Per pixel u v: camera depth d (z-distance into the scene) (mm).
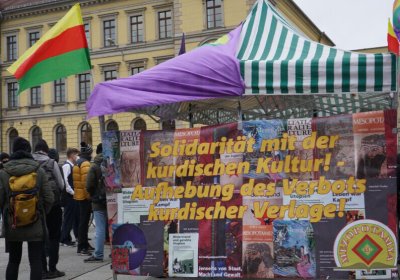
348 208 4922
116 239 5391
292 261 4996
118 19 41000
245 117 11719
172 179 5336
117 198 5422
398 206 6461
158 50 39438
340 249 4902
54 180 6711
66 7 42844
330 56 5367
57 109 42594
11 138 44719
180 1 38000
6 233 5301
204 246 5207
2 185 5281
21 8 44156
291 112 11109
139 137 5434
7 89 45062
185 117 10023
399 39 5211
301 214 5020
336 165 4980
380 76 5059
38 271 5383
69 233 9945
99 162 7785
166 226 5305
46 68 6367
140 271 5309
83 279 6605
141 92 5414
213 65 5418
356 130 4961
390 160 4867
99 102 5434
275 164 5117
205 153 5293
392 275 4801
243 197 5164
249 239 5113
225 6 36656
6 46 45219
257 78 5301
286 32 6297
